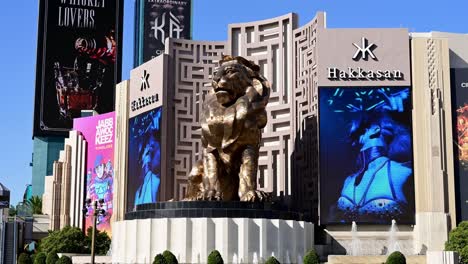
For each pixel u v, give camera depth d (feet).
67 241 217.36
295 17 205.77
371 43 181.06
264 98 156.97
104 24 371.97
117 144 243.19
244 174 150.20
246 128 150.82
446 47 181.57
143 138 221.66
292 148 195.83
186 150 214.07
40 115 354.95
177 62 217.97
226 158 152.25
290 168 196.54
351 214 171.94
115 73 368.27
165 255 132.77
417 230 171.12
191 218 141.90
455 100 180.65
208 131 153.69
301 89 195.21
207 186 151.43
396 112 176.76
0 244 162.09
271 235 142.61
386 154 174.29
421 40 181.78
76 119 291.99
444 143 176.76
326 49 181.16
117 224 158.51
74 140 287.28
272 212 145.38
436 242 169.17
